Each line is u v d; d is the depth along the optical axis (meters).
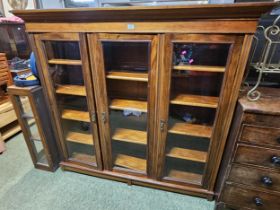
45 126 1.49
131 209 1.35
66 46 1.26
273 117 0.93
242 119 0.98
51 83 1.33
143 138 1.42
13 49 2.42
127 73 1.26
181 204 1.38
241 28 0.87
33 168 1.71
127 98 1.45
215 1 1.55
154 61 1.05
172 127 1.29
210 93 1.25
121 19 0.99
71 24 1.07
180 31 0.94
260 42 1.21
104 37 1.06
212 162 1.27
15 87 1.37
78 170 1.65
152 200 1.42
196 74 1.19
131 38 1.03
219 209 1.30
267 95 1.11
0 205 1.37
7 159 1.82
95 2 1.96
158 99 1.15
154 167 1.41
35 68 1.34
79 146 1.81
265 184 1.09
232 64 0.96
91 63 1.16
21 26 2.27
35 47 1.21
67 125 1.63
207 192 1.38
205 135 1.21
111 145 1.46
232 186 1.18
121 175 1.52
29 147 1.61
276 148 0.99
